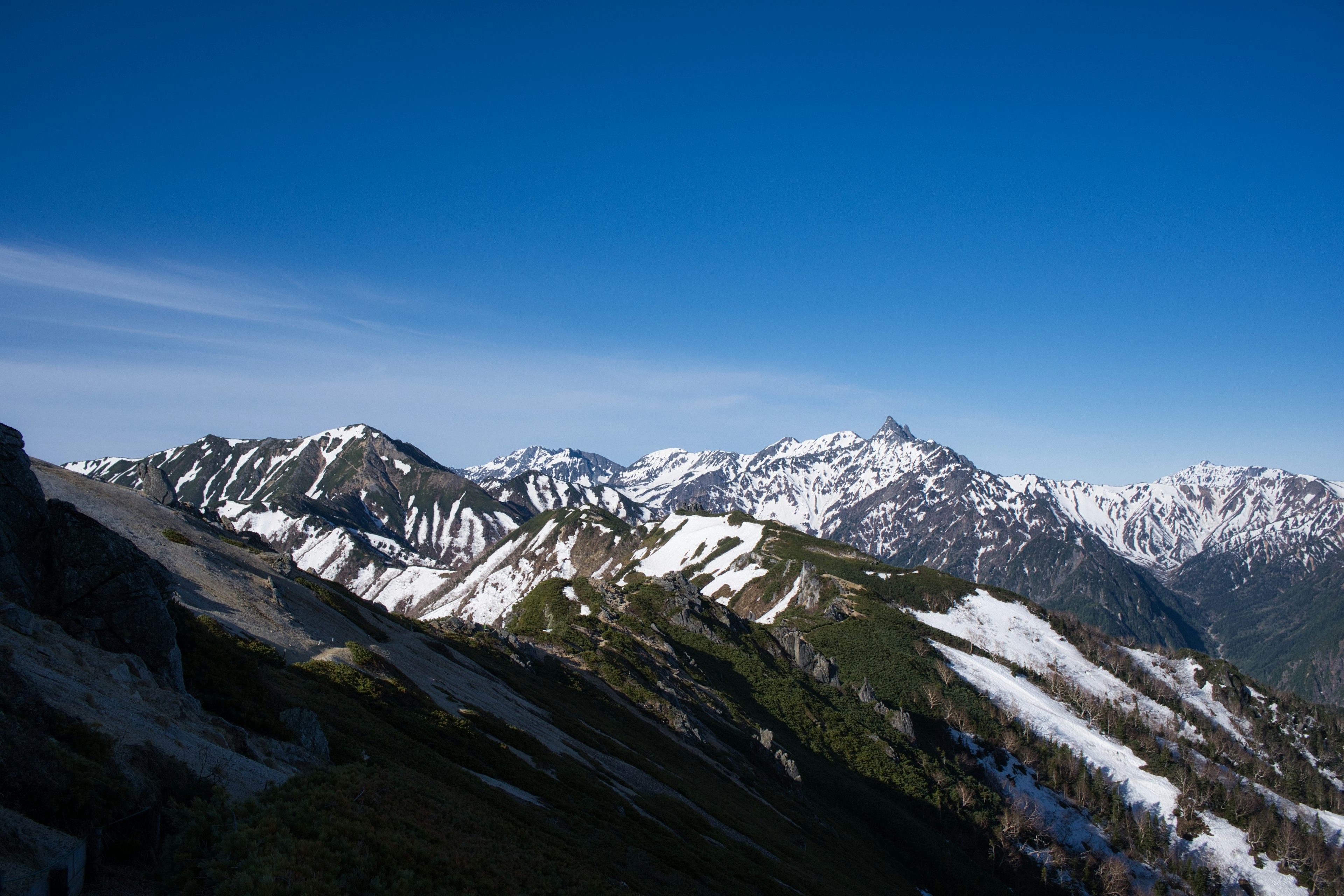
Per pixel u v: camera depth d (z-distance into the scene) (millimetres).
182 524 74312
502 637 104125
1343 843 170500
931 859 109438
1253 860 153375
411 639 78062
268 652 47938
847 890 74562
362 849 25578
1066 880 131500
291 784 29094
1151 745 185875
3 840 17344
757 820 81875
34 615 31875
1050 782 163250
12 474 37281
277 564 76312
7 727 20500
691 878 48094
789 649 178750
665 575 191375
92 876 19375
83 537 36531
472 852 31125
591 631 134125
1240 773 193625
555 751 64125
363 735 42781
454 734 52875
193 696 35844
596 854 42531
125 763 23266
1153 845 150625
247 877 20406
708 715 119375
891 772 134875
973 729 171500
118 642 34406
